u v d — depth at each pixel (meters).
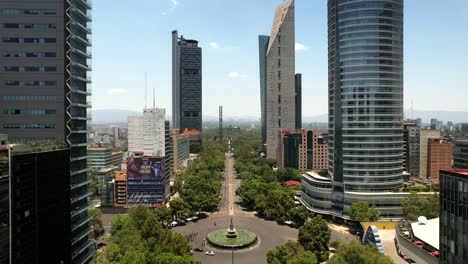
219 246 192.88
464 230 101.19
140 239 159.62
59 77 136.62
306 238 163.00
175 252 153.25
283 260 144.25
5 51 136.00
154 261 139.25
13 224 98.94
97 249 181.88
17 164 100.38
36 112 136.75
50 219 115.94
